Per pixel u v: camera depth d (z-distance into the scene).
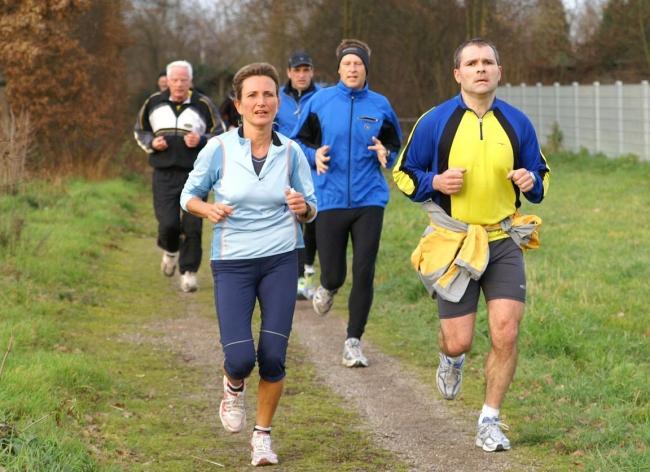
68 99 32.84
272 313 7.35
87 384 9.06
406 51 49.25
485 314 11.86
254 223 7.33
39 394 8.16
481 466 7.45
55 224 19.94
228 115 19.09
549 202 25.02
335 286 11.09
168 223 14.49
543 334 10.79
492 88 7.68
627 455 7.23
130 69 58.50
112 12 35.94
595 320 11.73
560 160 39.38
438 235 7.89
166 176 14.45
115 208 25.36
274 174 7.32
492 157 7.70
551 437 7.95
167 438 8.05
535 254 16.67
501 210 7.81
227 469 7.39
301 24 48.31
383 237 19.33
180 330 12.30
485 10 46.09
